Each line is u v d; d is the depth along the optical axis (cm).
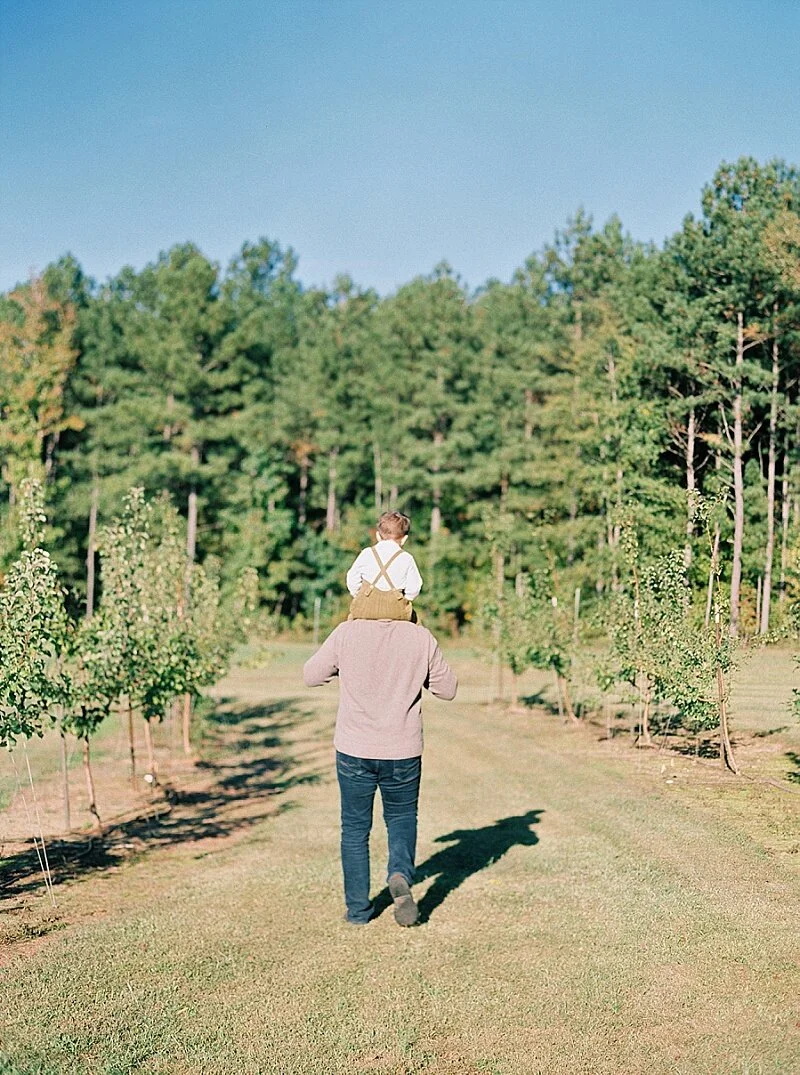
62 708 847
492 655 1936
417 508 4778
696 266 2584
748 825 765
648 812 831
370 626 548
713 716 1039
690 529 1226
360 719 546
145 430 4706
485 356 4459
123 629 918
